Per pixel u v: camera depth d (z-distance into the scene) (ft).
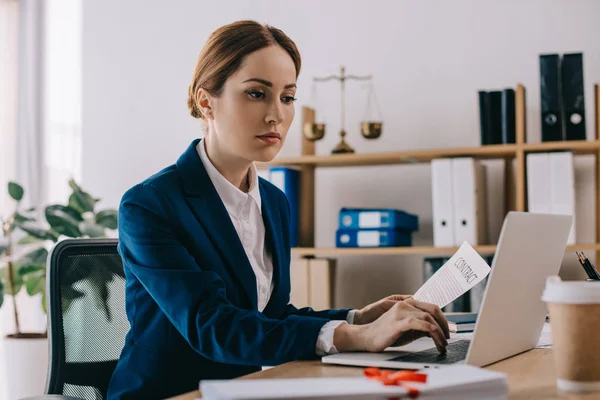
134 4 13.01
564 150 9.70
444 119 11.09
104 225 11.38
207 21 12.57
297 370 3.47
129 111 12.96
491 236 10.74
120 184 12.96
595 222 10.04
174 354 4.40
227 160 4.66
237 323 3.73
